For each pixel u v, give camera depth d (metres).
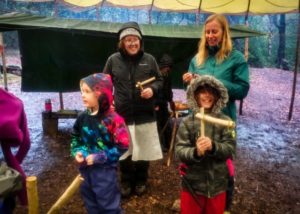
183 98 8.56
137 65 2.97
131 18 13.81
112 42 5.06
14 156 1.95
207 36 2.55
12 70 10.16
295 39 13.69
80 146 2.45
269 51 14.36
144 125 3.05
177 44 5.25
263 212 3.11
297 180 3.86
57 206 2.10
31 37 4.98
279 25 14.01
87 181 2.45
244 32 5.16
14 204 2.02
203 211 2.32
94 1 6.80
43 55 5.10
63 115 5.11
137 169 3.31
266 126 6.10
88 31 4.64
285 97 8.72
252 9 6.69
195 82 2.15
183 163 2.29
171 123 4.88
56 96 7.98
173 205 3.07
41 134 5.20
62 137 5.09
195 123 2.23
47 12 12.61
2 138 1.80
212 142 2.06
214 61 2.58
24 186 2.04
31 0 7.41
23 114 1.92
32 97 7.79
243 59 2.54
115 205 2.46
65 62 5.16
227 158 2.18
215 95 2.15
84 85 2.30
